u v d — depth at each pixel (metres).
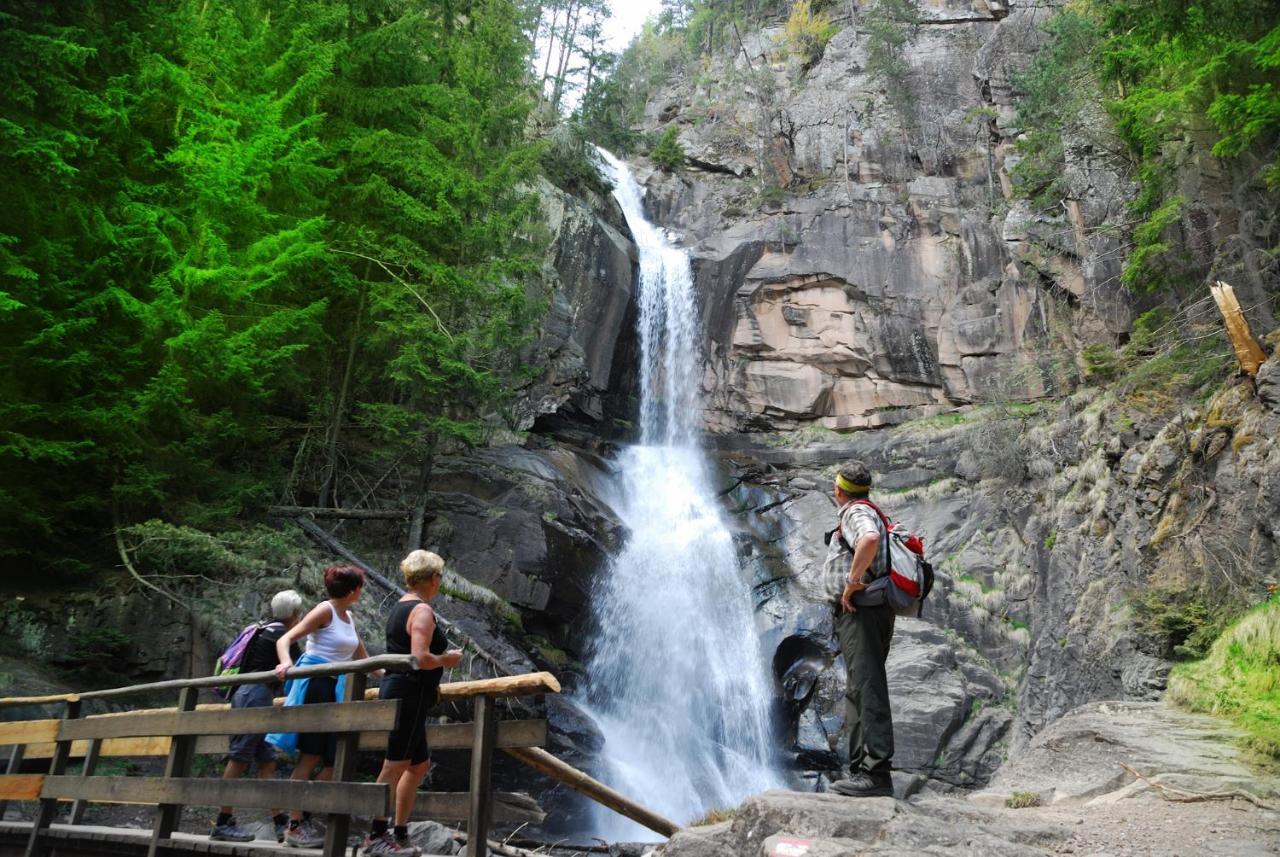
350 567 7.25
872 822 4.67
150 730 7.04
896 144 40.78
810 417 37.12
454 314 21.27
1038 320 33.72
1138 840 5.63
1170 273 25.00
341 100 21.75
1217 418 18.56
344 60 21.27
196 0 19.34
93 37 16.50
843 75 45.12
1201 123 24.03
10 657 13.49
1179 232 25.69
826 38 49.53
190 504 16.34
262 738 7.57
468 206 21.83
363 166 21.45
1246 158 23.06
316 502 21.27
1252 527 17.05
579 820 18.16
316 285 21.00
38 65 14.73
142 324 15.83
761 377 37.53
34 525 14.63
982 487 29.92
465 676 17.34
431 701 5.70
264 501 18.91
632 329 36.09
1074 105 30.00
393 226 21.55
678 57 61.47
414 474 22.17
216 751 6.91
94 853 7.48
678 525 28.72
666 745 22.48
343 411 21.09
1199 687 11.88
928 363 36.00
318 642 6.98
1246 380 18.34
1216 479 18.09
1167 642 17.98
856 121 42.38
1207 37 21.88
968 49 43.28
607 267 33.78
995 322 34.72
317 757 6.96
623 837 18.80
